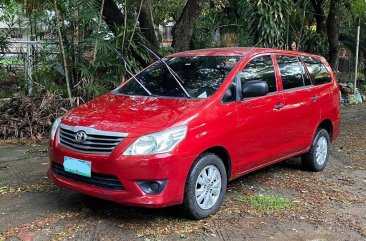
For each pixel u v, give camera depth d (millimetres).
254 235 4332
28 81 9305
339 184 6098
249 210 4953
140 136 4141
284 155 5855
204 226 4469
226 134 4738
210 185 4629
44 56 9102
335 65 15766
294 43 13172
